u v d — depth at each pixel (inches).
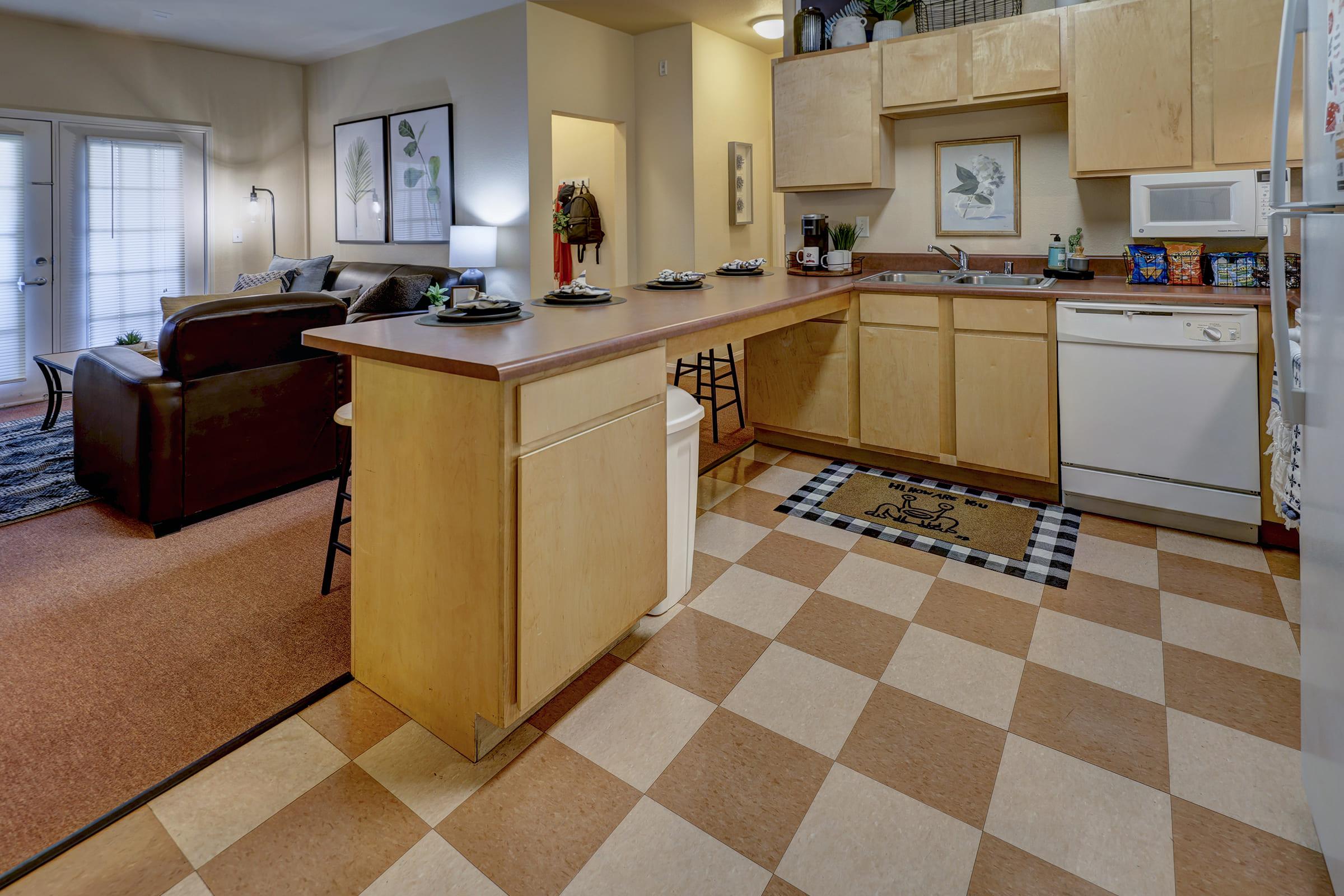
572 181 229.1
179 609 84.0
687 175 202.4
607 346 62.5
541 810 54.8
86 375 113.2
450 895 47.6
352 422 70.5
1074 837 51.2
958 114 132.9
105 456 110.6
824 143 136.3
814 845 51.2
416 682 64.1
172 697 67.9
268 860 50.2
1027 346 109.2
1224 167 100.4
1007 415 112.7
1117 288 104.7
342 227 240.1
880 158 132.3
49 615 82.4
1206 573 89.4
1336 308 40.4
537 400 56.3
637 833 52.5
